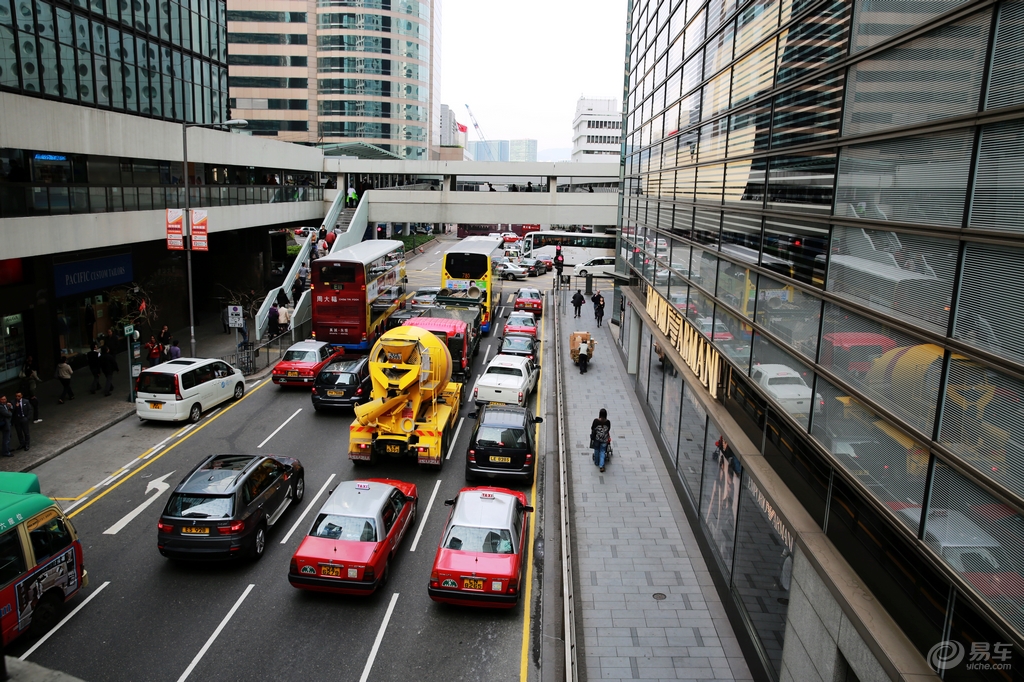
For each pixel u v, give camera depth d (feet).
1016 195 16.10
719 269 41.91
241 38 293.64
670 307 57.11
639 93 80.74
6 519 32.68
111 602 37.24
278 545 43.88
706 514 42.83
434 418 56.75
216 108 108.17
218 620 35.88
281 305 104.68
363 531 38.45
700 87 47.85
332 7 294.66
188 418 66.59
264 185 120.78
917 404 19.88
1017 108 15.96
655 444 62.64
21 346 77.82
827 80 26.81
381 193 148.56
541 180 230.07
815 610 24.71
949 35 18.90
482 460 52.16
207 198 99.71
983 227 17.30
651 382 67.77
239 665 32.45
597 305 115.65
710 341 43.62
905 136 21.01
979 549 16.81
